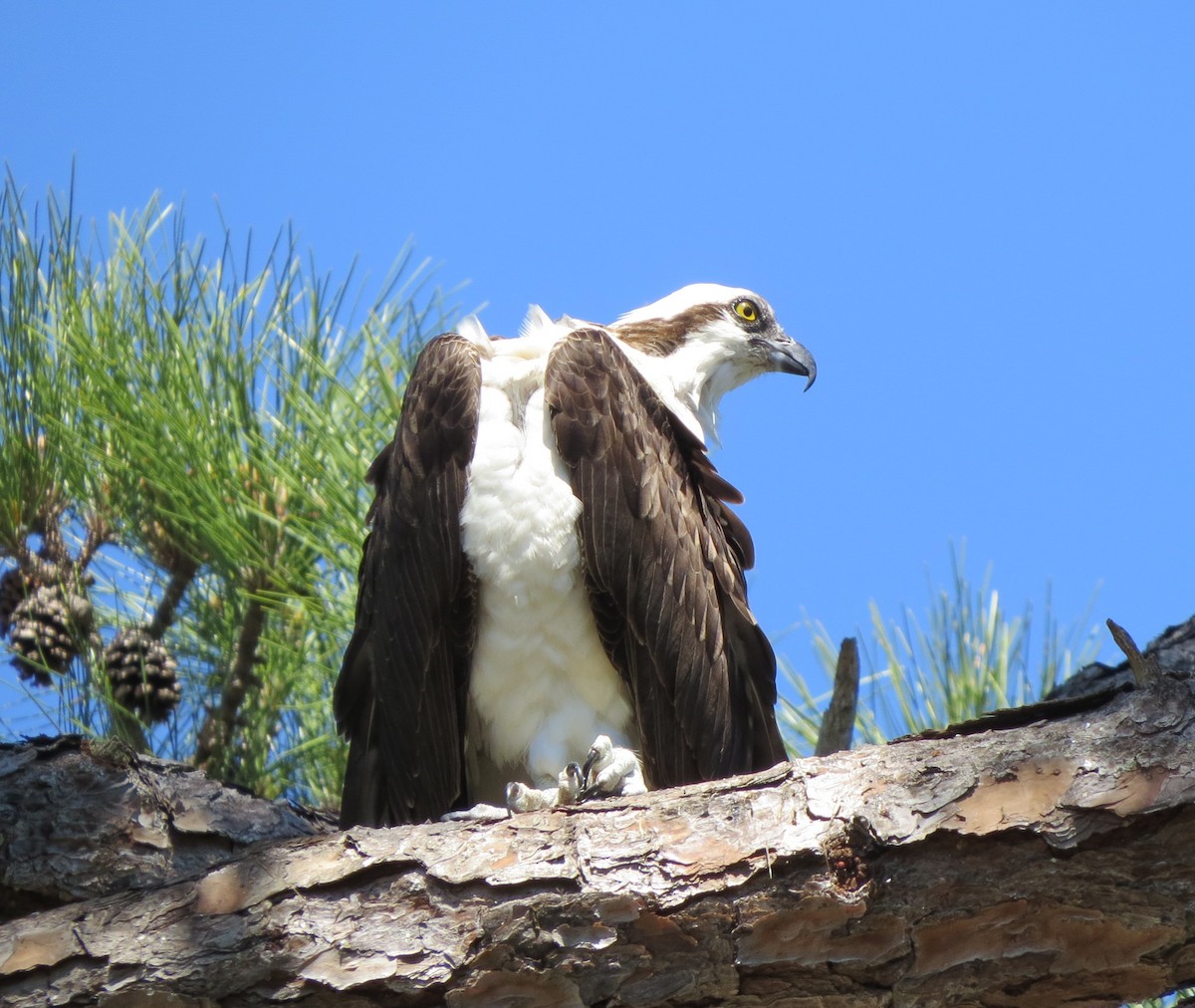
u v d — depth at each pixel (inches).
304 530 387.9
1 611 382.6
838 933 248.8
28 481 374.9
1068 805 239.9
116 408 384.5
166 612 390.6
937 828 243.8
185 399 388.5
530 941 251.8
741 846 251.6
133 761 318.7
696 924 249.8
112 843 308.5
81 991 258.7
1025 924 245.6
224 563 383.2
